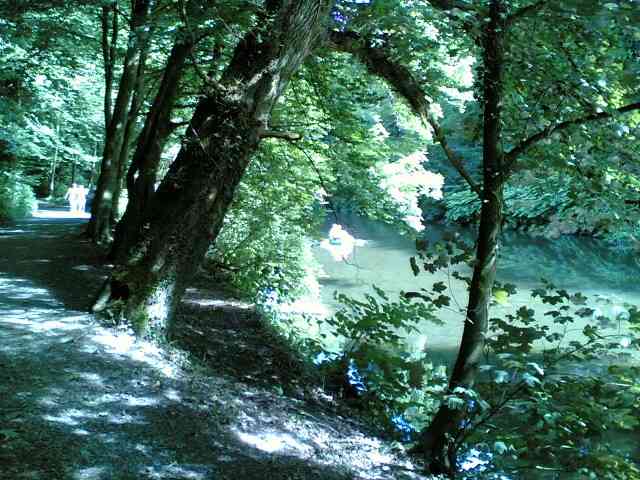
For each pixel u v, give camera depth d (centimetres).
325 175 1154
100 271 921
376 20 620
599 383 473
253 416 502
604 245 2214
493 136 553
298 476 415
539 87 557
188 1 684
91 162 3491
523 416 473
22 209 2109
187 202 610
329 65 923
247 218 1239
